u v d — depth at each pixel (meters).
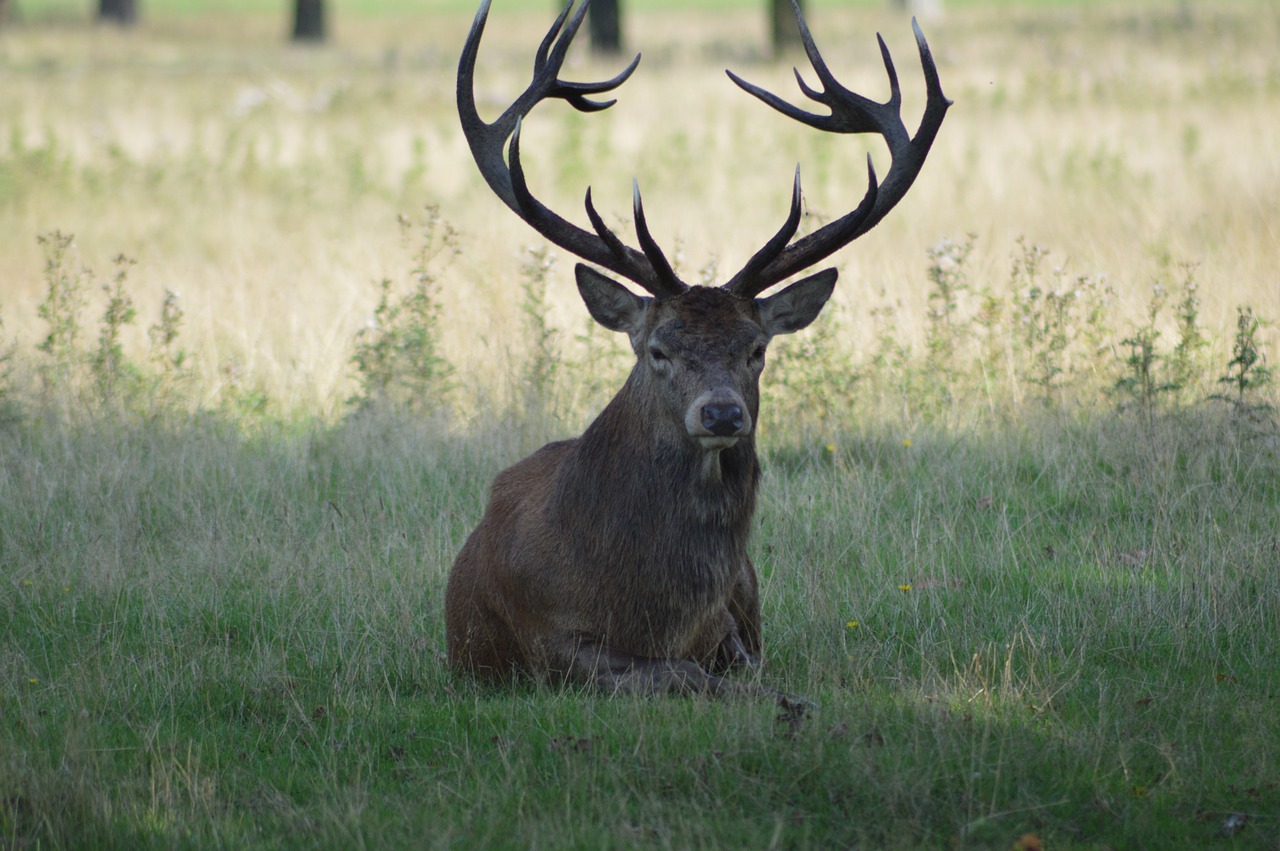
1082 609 21.48
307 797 15.79
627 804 15.09
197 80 92.81
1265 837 14.31
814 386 30.75
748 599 20.66
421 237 46.00
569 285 38.16
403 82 85.62
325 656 20.73
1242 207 44.50
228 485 27.59
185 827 14.59
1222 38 90.31
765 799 14.98
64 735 16.69
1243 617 20.62
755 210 50.34
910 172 20.59
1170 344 32.41
